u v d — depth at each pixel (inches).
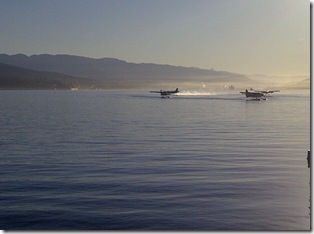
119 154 1264.8
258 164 1072.2
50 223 647.1
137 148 1391.5
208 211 686.5
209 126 2236.7
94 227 626.8
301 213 674.2
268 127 2161.7
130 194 791.1
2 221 658.2
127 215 673.0
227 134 1813.5
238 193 788.0
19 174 980.6
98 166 1068.5
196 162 1110.4
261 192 793.6
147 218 658.2
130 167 1050.7
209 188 826.8
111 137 1720.0
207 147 1400.1
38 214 687.7
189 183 869.2
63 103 5393.7
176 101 6102.4
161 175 950.4
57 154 1275.8
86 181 902.4
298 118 2834.6
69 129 2076.8
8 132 1934.1
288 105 4808.1
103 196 781.3
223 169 1010.7
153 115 3186.5
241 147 1393.9
